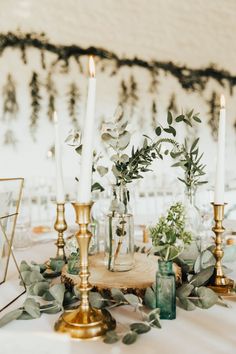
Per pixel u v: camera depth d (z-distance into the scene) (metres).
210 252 0.97
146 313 0.81
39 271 1.01
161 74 3.96
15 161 3.32
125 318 0.79
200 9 4.08
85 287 0.72
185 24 4.05
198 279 0.88
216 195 0.97
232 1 4.20
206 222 1.32
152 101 3.91
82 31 3.58
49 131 3.45
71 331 0.70
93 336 0.70
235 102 4.32
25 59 3.35
